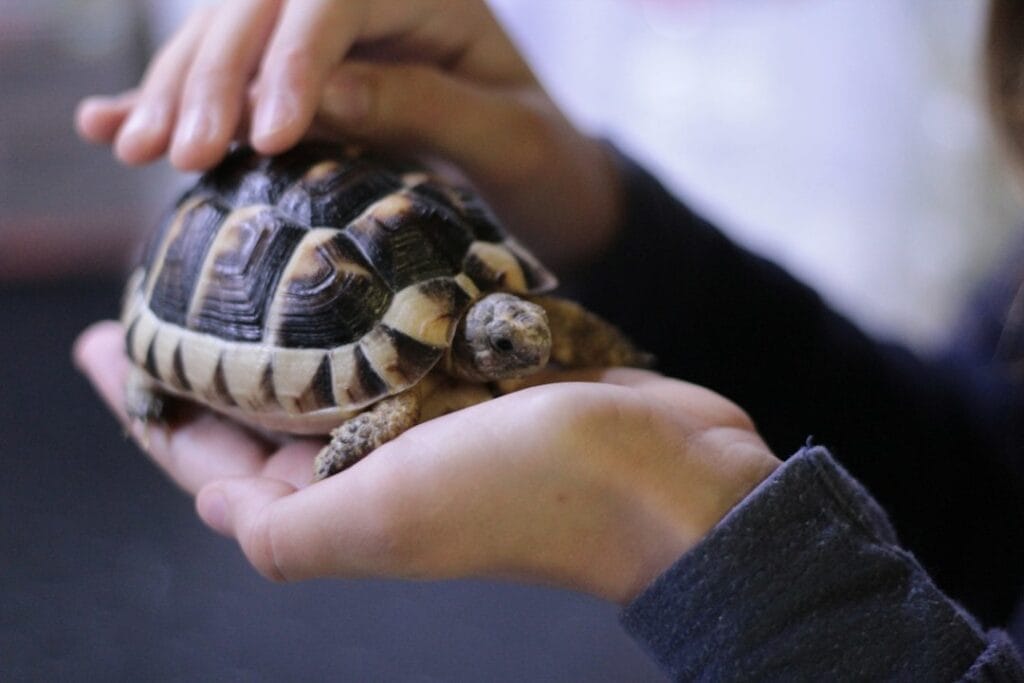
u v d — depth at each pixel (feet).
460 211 1.26
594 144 1.70
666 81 2.81
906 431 1.59
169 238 1.32
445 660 1.38
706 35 2.74
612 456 0.98
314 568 1.03
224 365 1.19
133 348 1.30
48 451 1.82
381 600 1.49
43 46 2.57
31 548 1.57
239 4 1.34
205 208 1.29
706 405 1.14
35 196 2.58
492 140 1.51
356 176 1.26
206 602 1.47
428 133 1.46
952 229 2.45
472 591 1.51
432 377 1.20
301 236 1.21
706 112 2.77
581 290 1.71
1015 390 1.58
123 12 2.65
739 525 0.95
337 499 0.99
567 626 1.44
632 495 0.98
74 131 2.59
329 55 1.30
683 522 0.98
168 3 2.70
